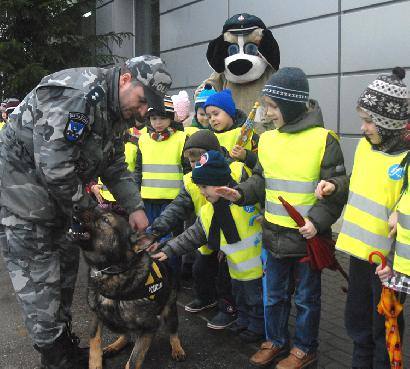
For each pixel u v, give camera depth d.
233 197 3.22
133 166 5.01
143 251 3.01
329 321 4.01
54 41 9.95
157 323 3.06
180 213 3.77
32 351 3.64
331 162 3.06
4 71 9.19
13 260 2.93
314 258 3.04
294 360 3.22
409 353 3.42
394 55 6.03
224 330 3.91
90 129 2.74
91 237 2.80
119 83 2.75
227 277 3.90
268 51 5.58
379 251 2.67
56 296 3.02
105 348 3.50
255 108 3.85
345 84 6.62
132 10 11.40
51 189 2.70
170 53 9.97
